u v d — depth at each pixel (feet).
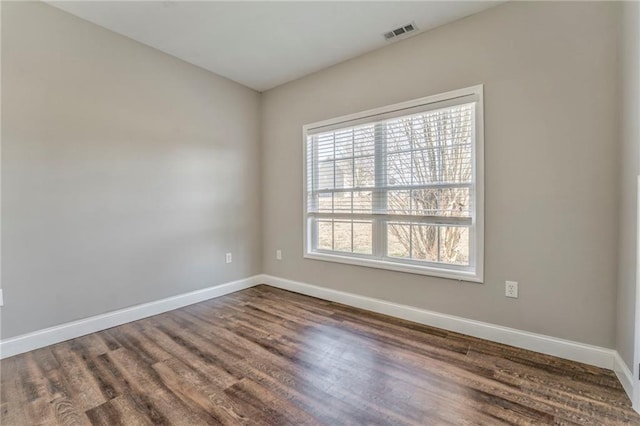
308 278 11.41
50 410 5.10
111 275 8.55
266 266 12.80
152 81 9.36
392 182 9.24
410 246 8.97
